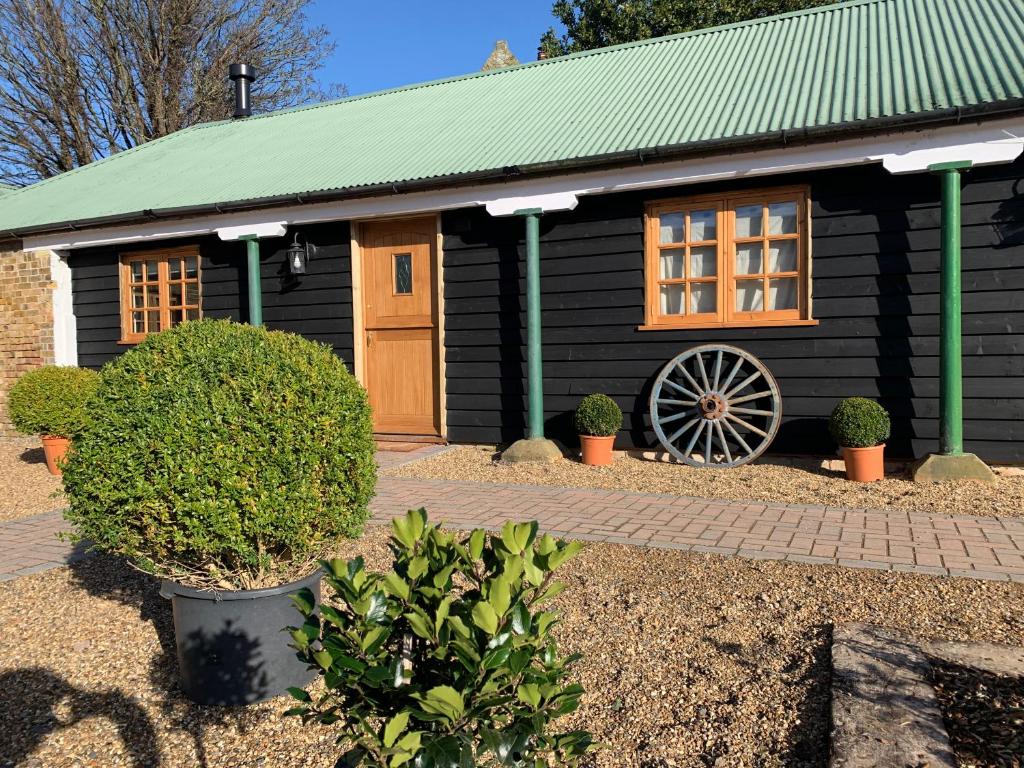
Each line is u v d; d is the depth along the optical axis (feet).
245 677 10.25
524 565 5.60
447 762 4.93
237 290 33.76
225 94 80.94
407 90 41.45
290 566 11.30
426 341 30.76
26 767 8.99
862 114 21.74
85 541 18.51
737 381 25.12
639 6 68.85
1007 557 14.65
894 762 7.47
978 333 21.85
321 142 35.68
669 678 10.16
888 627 11.32
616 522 18.16
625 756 8.54
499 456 27.30
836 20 31.76
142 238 32.96
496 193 26.35
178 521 10.03
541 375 26.81
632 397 26.50
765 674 10.03
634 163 23.84
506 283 28.45
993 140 20.21
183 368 10.59
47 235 35.22
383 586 5.73
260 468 10.08
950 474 20.81
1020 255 21.33
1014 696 8.79
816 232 23.67
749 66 29.50
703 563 14.76
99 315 36.99
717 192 24.97
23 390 27.94
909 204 22.56
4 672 11.38
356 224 31.19
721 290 25.17
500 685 5.28
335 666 5.32
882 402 23.11
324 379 11.04
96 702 10.48
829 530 16.97
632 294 26.37
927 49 25.75
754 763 8.21
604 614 12.32
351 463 11.14
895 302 22.84
